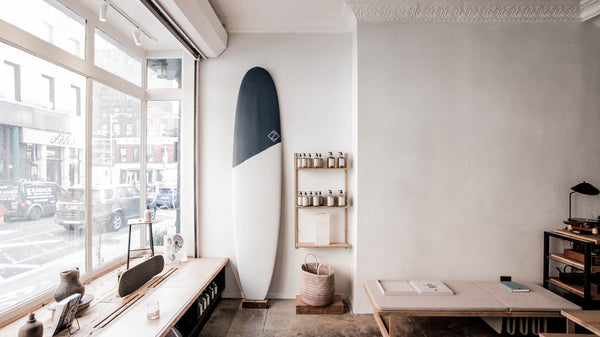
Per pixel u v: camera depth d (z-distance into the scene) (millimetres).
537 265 2641
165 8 2082
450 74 2670
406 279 2641
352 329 2381
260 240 2842
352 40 2895
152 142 3094
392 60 2666
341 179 2939
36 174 1872
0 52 1629
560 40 2668
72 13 2160
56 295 1721
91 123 2314
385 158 2658
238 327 2402
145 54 3088
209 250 2990
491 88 2670
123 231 2795
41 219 1906
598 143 2654
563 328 2285
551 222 2650
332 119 2945
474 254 2652
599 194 2619
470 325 2475
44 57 1876
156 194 3100
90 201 2312
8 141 1692
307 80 2951
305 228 2930
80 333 1565
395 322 2072
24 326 1397
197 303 2246
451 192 2660
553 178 2654
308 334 2307
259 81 2926
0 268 1653
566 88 2662
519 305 2102
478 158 2666
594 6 2529
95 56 2428
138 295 2059
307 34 2957
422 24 2674
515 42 2670
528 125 2662
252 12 2773
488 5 2582
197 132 2971
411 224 2656
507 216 2656
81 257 2252
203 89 2998
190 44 2736
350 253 2898
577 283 2363
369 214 2656
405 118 2660
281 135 2953
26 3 1795
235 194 2893
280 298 2926
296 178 2873
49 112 1963
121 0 2176
